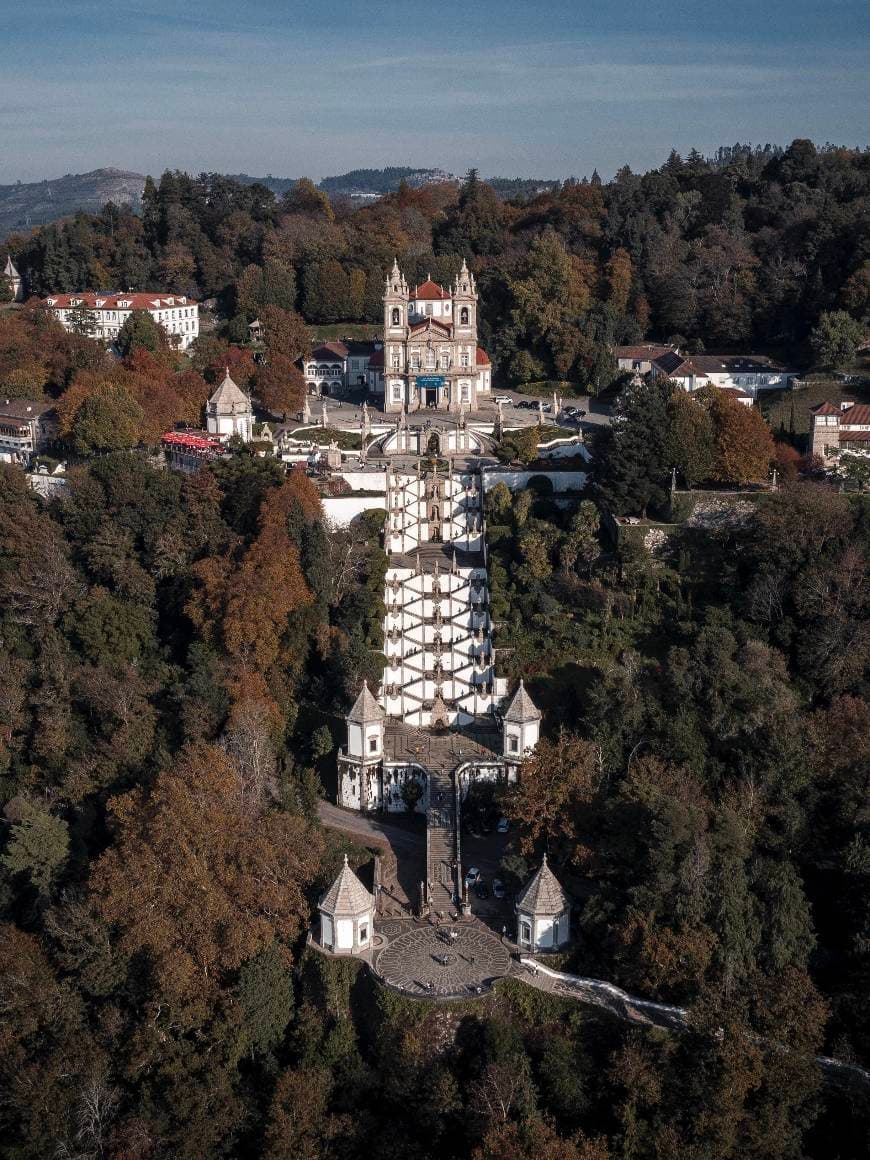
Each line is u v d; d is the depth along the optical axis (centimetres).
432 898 14212
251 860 13825
